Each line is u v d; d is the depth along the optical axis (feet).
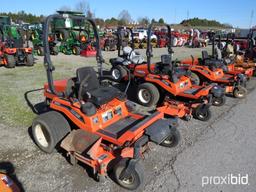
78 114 12.58
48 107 15.44
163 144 14.34
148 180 11.51
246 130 16.79
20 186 10.85
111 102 13.92
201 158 13.33
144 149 12.88
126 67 26.02
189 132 16.30
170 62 20.67
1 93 23.16
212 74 24.04
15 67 36.58
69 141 12.04
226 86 23.31
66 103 13.14
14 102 20.79
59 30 52.60
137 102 21.67
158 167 12.48
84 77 13.62
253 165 12.87
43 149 13.35
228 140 15.34
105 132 12.24
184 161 13.02
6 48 35.58
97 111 12.85
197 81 24.08
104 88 14.16
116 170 10.69
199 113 18.04
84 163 12.42
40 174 11.68
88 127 12.32
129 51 27.68
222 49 32.78
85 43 50.57
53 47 49.93
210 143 14.92
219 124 17.67
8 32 37.19
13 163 12.47
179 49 71.41
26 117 17.81
